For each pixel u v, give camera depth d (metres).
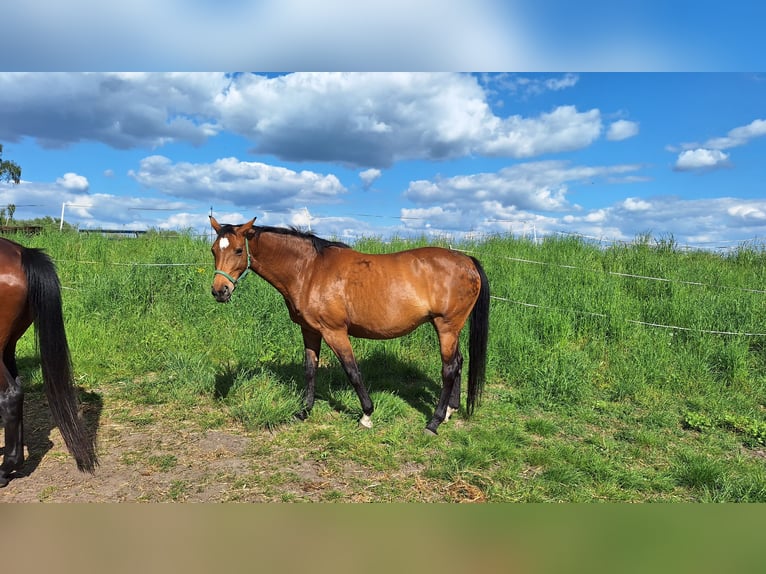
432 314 4.19
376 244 9.85
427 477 3.42
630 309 7.06
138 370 5.48
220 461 3.57
